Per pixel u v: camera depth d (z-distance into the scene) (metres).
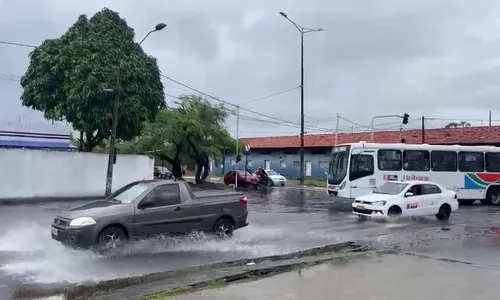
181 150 38.44
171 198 12.07
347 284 8.00
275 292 7.41
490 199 27.34
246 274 8.67
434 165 25.86
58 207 22.06
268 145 60.38
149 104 29.97
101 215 10.87
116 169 29.33
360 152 24.36
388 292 7.50
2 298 7.36
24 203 24.17
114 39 29.55
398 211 18.52
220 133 38.28
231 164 67.75
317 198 30.80
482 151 27.23
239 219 13.28
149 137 35.31
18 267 9.38
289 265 9.52
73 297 7.36
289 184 46.34
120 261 10.16
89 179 28.50
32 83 28.91
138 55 29.77
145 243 11.45
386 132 52.12
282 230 15.46
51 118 30.33
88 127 27.72
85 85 26.94
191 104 38.03
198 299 6.97
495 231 15.22
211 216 12.69
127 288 7.89
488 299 7.17
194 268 9.19
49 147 34.81
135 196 11.72
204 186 36.78
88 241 10.59
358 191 24.06
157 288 7.80
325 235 14.44
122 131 29.27
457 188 26.28
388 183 19.98
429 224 17.31
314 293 7.39
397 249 11.68
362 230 15.62
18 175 26.33
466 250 11.59
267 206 24.89
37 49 29.28
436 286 7.92
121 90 27.83
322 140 54.94
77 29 29.94
